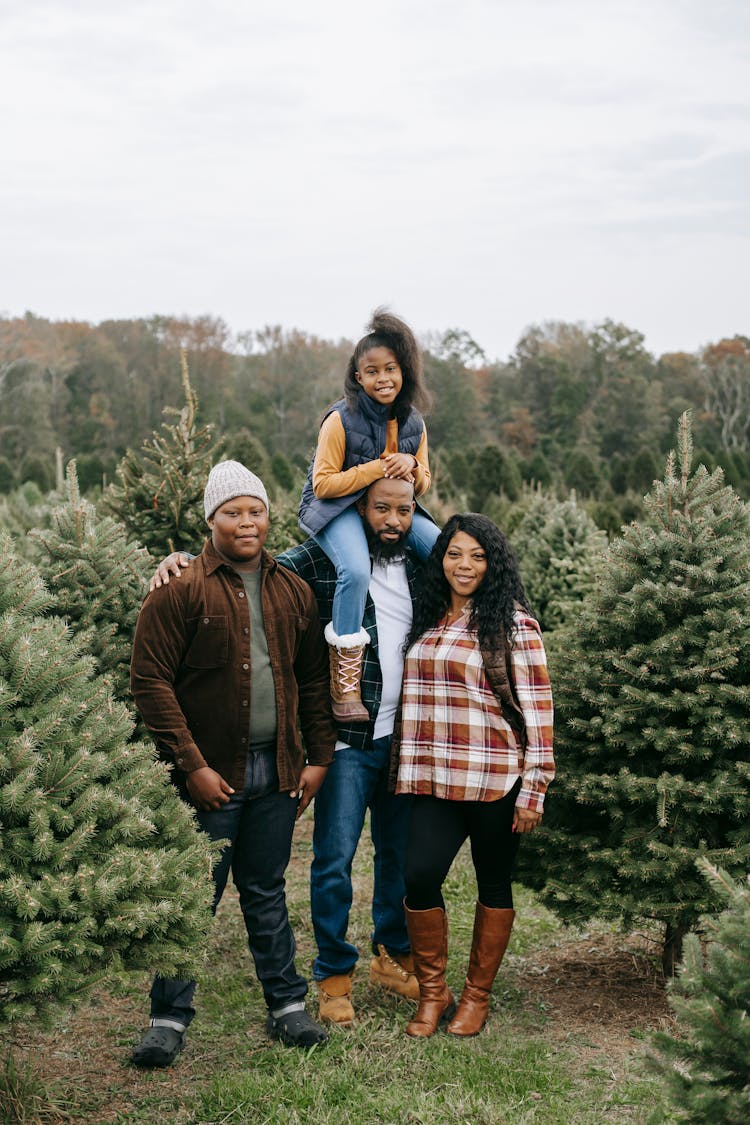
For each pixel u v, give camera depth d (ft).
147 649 11.50
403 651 12.98
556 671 14.10
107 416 199.00
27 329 206.28
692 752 12.61
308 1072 11.43
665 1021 13.00
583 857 13.10
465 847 20.57
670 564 13.48
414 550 13.29
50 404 203.92
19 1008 8.64
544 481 107.76
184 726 11.57
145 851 9.82
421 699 12.51
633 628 13.55
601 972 14.80
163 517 20.21
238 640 11.65
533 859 13.60
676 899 12.44
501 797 12.22
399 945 13.89
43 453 190.49
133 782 10.41
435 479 44.96
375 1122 10.57
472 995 12.73
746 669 13.12
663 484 14.24
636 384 227.61
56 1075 11.52
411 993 13.65
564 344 242.58
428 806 12.51
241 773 11.83
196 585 11.60
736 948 8.26
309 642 12.44
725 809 12.57
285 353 213.25
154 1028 11.76
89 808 9.73
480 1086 11.17
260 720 11.88
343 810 12.82
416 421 13.69
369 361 12.92
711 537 13.61
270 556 12.23
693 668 12.85
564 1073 11.55
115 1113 10.72
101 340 206.08
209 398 202.39
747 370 246.88
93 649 14.82
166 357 204.44
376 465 12.70
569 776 13.30
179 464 20.35
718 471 13.99
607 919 12.85
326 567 13.17
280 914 12.42
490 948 12.64
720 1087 8.05
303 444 207.00
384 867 13.76
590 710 13.60
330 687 12.62
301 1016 12.28
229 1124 10.52
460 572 12.32
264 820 12.14
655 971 14.73
